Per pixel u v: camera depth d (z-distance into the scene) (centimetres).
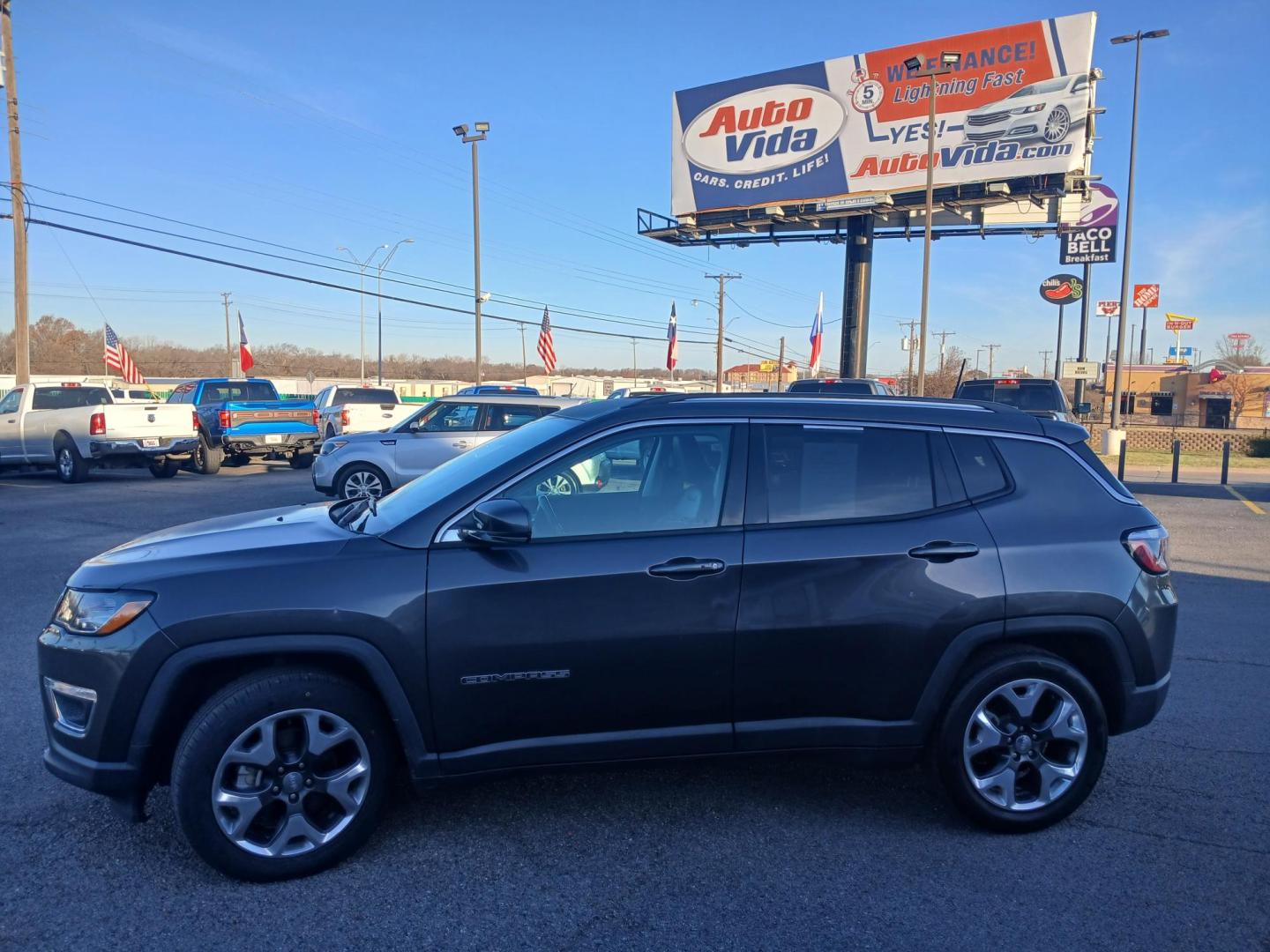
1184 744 482
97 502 1384
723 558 363
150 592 338
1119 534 392
